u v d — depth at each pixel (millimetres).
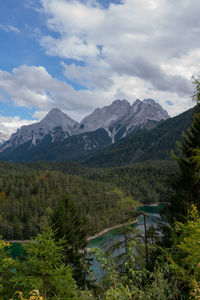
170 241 9266
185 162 11562
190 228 5594
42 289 4676
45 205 111938
